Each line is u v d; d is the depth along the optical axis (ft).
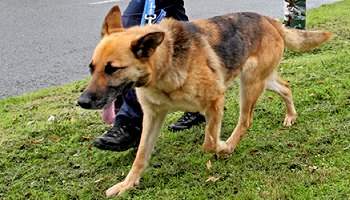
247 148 13.64
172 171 12.62
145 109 12.19
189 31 11.85
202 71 11.71
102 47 10.48
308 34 14.82
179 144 14.30
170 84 11.32
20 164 13.93
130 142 13.69
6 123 17.19
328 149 12.94
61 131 15.96
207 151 12.71
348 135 13.58
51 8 36.86
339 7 32.30
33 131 15.96
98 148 13.55
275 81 14.89
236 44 12.94
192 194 11.50
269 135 14.23
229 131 15.06
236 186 11.64
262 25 13.94
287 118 14.97
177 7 14.34
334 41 23.07
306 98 16.31
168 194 11.59
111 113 10.93
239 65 13.20
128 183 12.07
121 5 36.94
